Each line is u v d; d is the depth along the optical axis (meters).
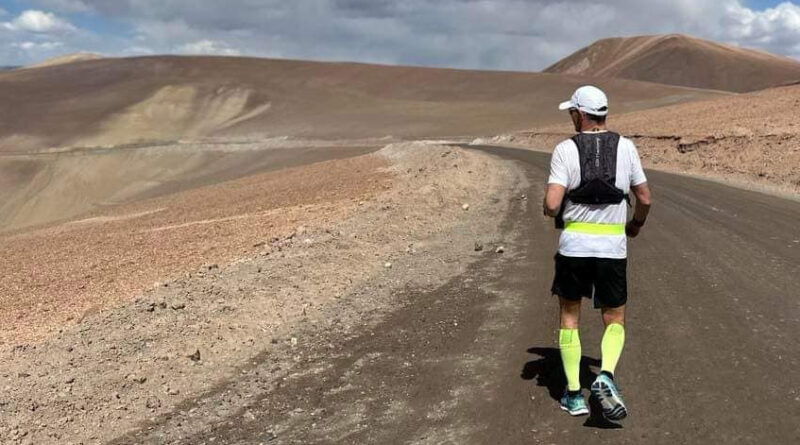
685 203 14.25
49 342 6.50
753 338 5.55
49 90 134.25
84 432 4.64
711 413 4.26
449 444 4.11
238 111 118.31
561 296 4.43
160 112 116.38
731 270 7.92
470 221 12.91
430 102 119.50
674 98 106.62
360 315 6.98
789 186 17.03
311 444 4.23
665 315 6.31
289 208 16.78
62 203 78.94
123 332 6.52
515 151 39.19
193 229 15.79
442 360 5.53
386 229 11.46
